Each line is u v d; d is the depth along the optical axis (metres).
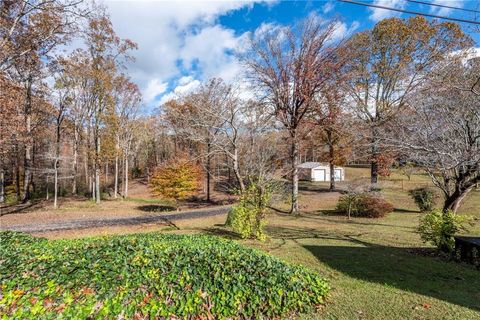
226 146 14.30
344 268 6.06
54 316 3.23
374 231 10.98
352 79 17.83
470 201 17.69
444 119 6.89
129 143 29.86
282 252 7.32
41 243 5.66
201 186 31.09
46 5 11.12
